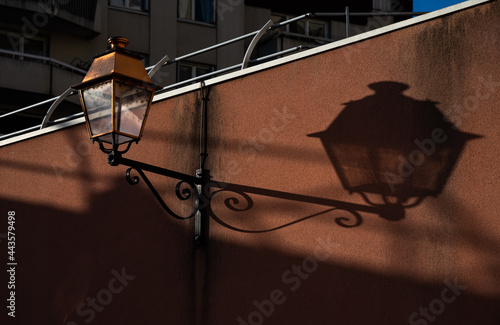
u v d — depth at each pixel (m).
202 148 6.83
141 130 5.74
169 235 6.91
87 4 18.19
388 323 5.38
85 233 7.62
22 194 8.34
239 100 6.69
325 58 6.20
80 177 7.82
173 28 19.06
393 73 5.77
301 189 6.10
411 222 5.44
